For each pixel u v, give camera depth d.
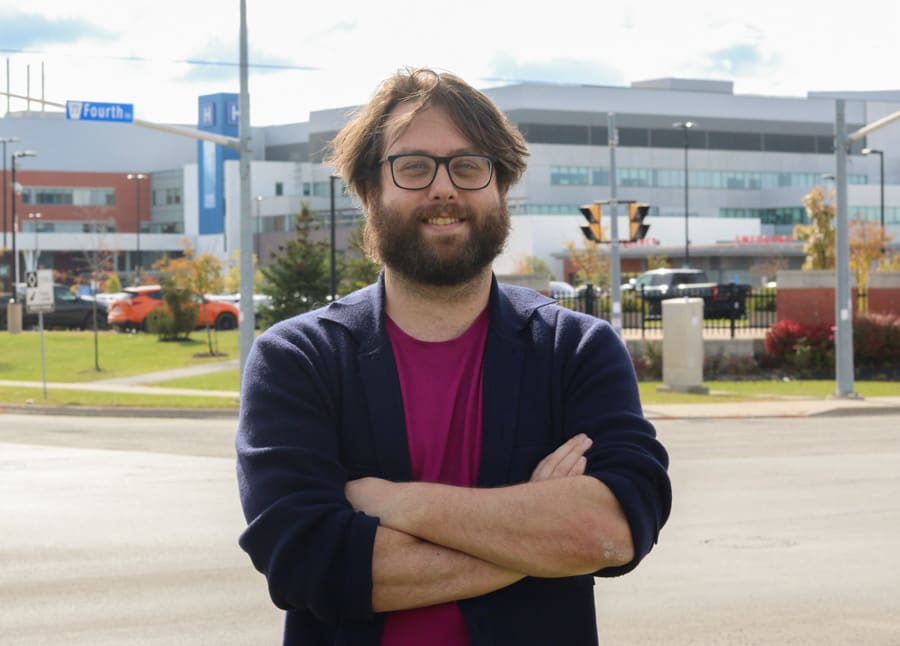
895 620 7.53
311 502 2.42
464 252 2.55
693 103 111.69
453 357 2.60
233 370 35.34
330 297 41.56
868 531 10.55
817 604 7.94
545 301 2.72
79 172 127.69
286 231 110.44
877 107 117.56
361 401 2.55
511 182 2.69
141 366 36.62
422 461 2.53
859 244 65.06
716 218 101.06
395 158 2.58
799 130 115.69
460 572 2.40
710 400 27.41
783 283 34.78
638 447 2.53
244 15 24.64
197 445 18.17
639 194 109.06
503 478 2.53
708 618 7.59
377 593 2.40
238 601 8.11
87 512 11.62
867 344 34.31
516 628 2.47
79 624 7.52
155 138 131.00
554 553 2.40
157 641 7.14
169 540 10.22
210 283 50.28
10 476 14.34
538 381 2.59
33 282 27.45
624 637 7.14
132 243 117.62
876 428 21.52
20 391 29.81
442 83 2.63
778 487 13.32
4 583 8.65
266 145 126.31
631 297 43.28
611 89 108.31
